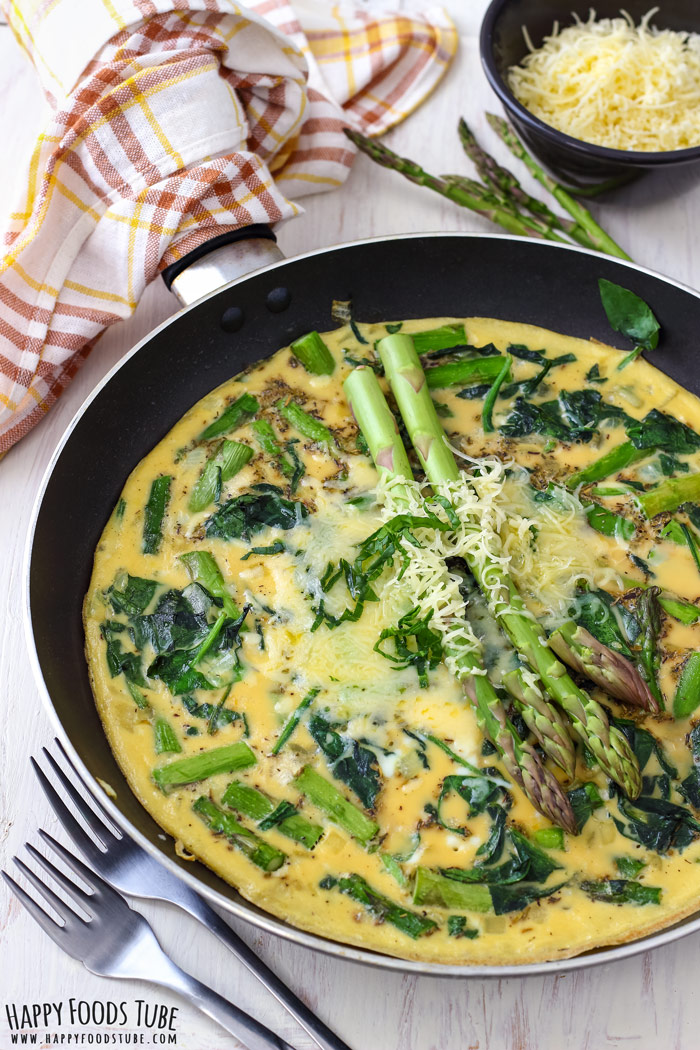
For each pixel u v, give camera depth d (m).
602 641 0.52
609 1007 0.48
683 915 0.47
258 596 0.53
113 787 0.49
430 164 0.67
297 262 0.57
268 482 0.56
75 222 0.59
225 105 0.59
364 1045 0.48
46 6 0.60
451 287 0.60
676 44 0.65
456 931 0.47
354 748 0.50
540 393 0.58
